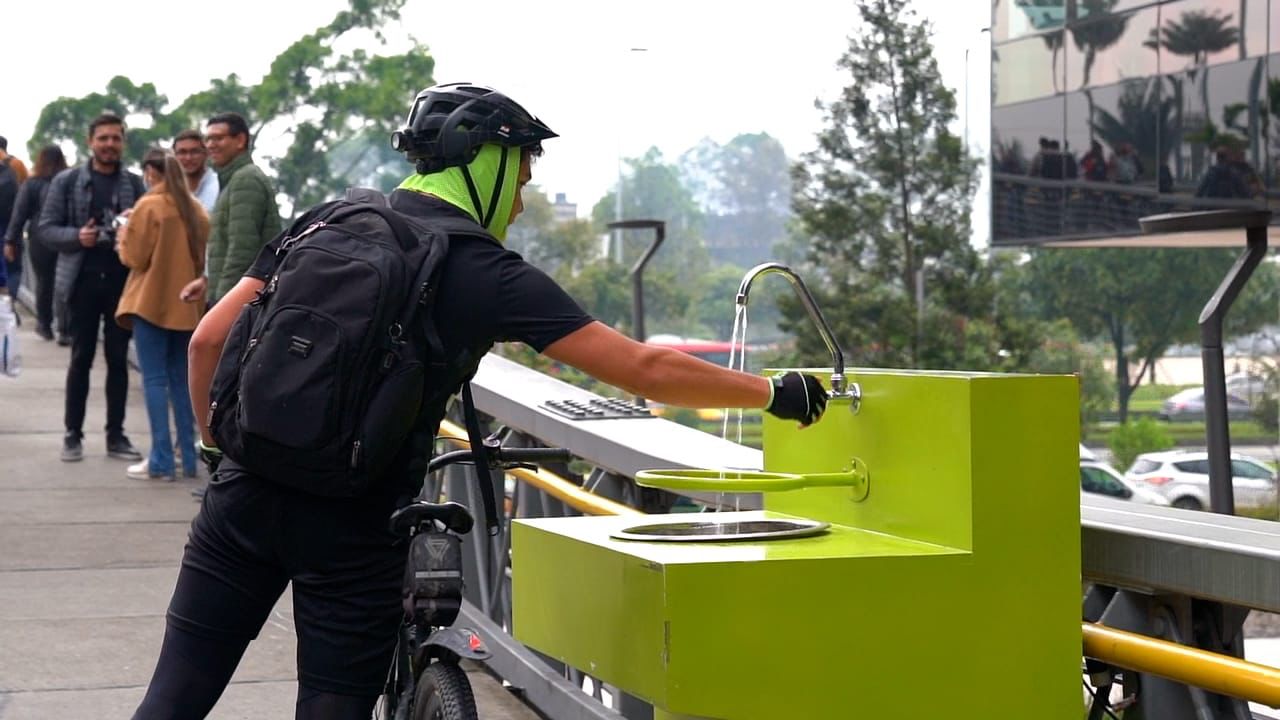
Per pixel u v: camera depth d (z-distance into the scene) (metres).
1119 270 52.50
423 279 2.63
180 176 9.06
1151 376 52.50
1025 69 28.92
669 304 79.50
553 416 4.92
